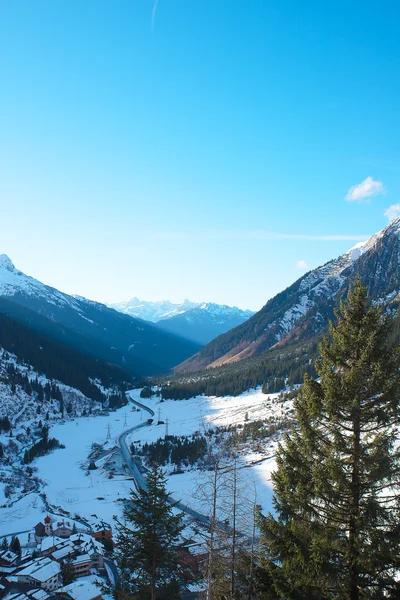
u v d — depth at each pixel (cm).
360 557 1507
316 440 1711
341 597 1570
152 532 2162
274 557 1747
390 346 1670
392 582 1515
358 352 1689
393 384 1559
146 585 2175
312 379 1761
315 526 1619
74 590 5391
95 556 6203
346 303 1778
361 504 1571
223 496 1745
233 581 1728
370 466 1580
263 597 1758
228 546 1719
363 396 1638
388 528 1534
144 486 9950
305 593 1612
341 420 1658
